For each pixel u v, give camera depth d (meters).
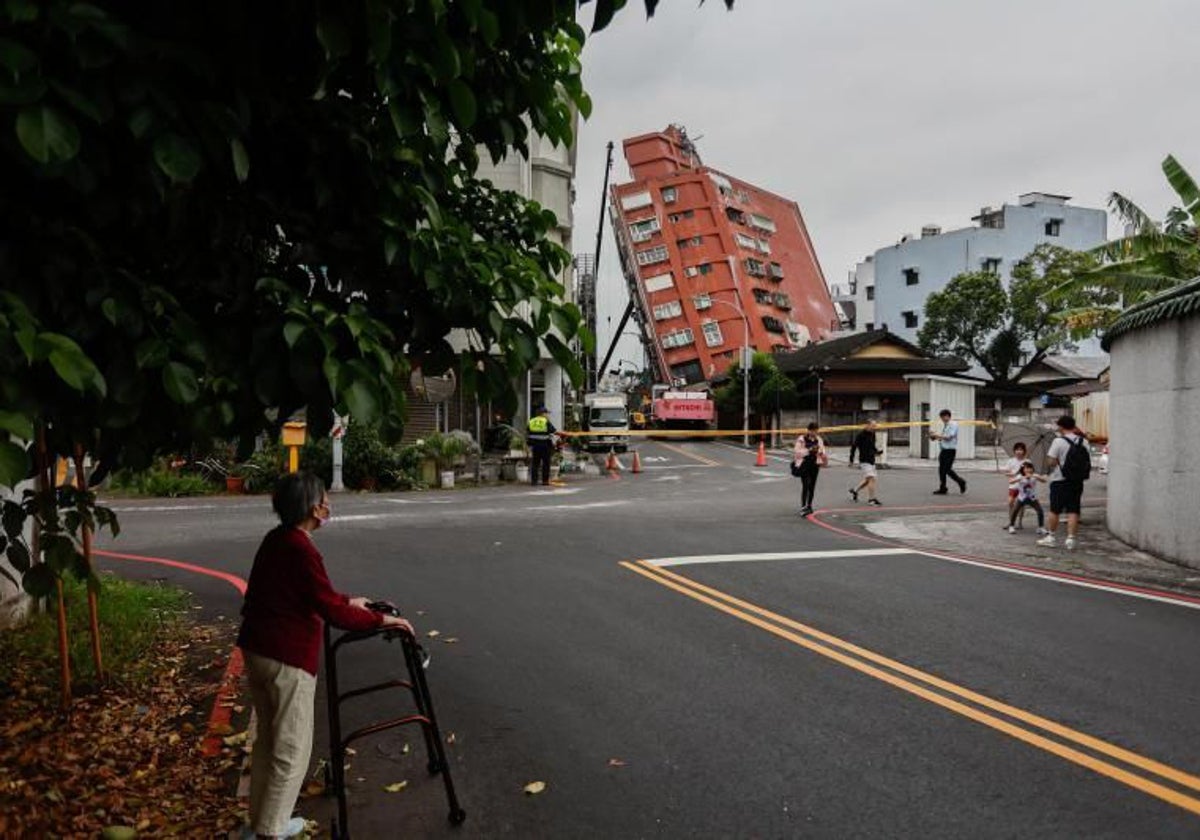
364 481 19.50
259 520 13.79
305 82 3.15
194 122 2.66
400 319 3.79
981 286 50.75
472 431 27.05
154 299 2.84
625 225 78.06
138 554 10.80
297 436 16.59
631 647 6.48
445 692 5.52
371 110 3.49
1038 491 19.28
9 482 2.14
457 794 4.10
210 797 4.05
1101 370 45.53
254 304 3.25
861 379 46.91
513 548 10.91
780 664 6.04
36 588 4.27
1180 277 16.45
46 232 2.69
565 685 5.64
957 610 7.62
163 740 4.76
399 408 3.28
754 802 3.99
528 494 18.56
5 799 3.87
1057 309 48.41
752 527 13.10
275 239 3.68
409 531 12.39
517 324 3.73
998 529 13.27
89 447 3.32
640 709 5.19
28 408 2.44
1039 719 4.96
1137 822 3.74
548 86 3.91
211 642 6.83
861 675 5.79
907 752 4.52
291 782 3.42
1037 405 45.31
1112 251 17.38
